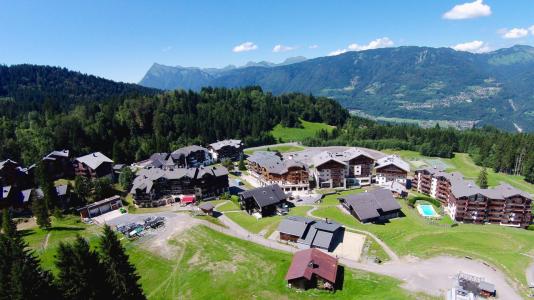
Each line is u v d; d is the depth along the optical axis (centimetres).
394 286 6962
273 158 15900
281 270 7744
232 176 16662
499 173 18512
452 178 12675
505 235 9606
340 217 11038
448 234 9550
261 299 6831
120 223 10694
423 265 7838
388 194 11606
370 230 9969
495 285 6956
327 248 8681
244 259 8294
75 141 17800
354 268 7812
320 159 15412
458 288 6588
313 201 12925
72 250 5300
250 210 11812
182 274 7838
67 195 11994
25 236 9575
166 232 9850
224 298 6912
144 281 7694
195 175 13050
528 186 16250
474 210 11169
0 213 10894
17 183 13162
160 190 12812
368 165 15212
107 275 5544
